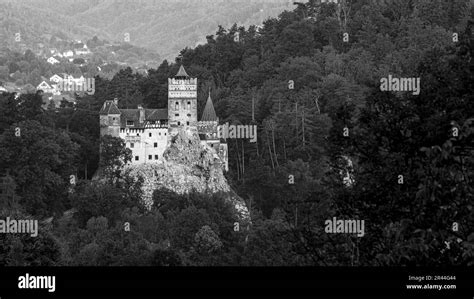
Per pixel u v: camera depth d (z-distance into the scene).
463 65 88.81
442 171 78.88
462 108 84.56
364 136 88.00
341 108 90.94
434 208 78.69
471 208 78.00
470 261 75.88
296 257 95.44
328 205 90.25
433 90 87.44
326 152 90.38
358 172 89.62
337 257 86.75
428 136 82.69
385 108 88.75
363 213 85.81
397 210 82.75
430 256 78.50
